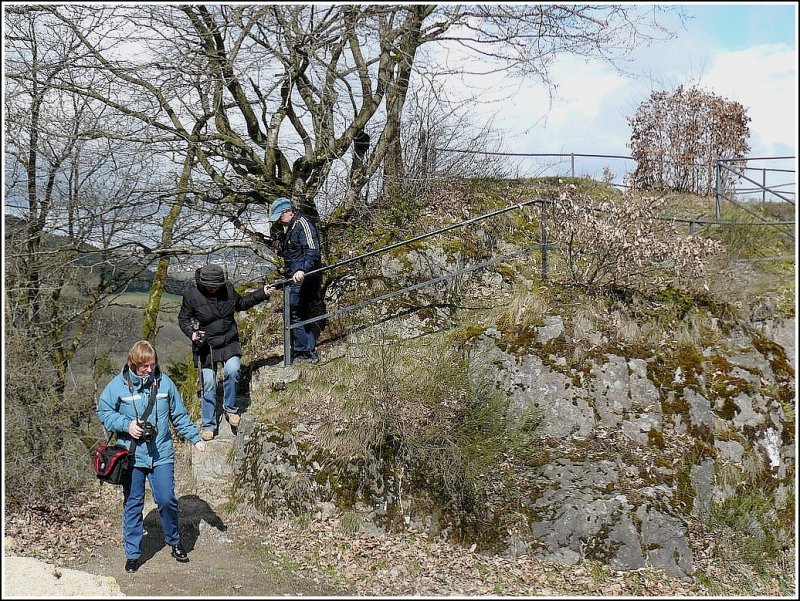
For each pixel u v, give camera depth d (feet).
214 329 23.94
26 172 30.37
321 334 28.58
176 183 29.78
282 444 22.62
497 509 20.44
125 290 33.42
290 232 26.58
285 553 20.12
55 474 22.68
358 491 21.27
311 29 26.50
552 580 18.76
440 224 31.60
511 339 24.63
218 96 28.73
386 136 32.83
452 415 22.70
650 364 23.95
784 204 40.81
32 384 22.77
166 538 19.56
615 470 21.06
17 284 26.66
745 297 27.66
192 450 25.02
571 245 26.66
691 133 47.44
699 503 20.62
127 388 18.85
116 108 27.81
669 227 29.76
